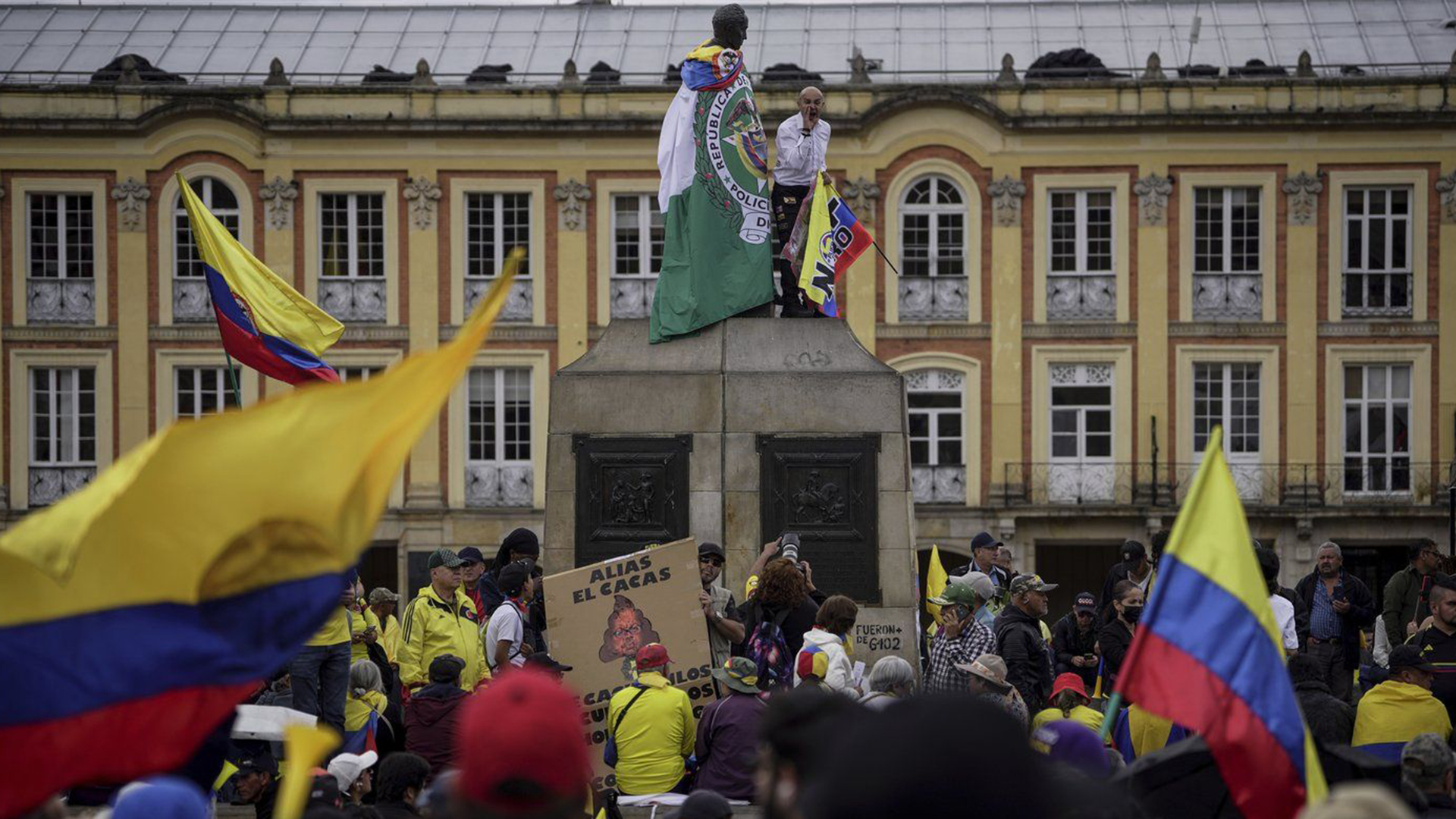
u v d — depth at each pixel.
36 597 5.50
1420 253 38.41
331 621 12.54
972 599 11.95
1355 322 38.53
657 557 11.61
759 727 5.75
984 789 3.16
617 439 13.55
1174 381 38.66
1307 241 38.50
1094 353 38.72
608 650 11.52
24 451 39.03
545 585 11.57
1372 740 10.97
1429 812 8.00
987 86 38.56
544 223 39.09
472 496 39.00
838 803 3.21
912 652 13.31
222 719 5.65
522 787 4.03
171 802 5.57
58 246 39.12
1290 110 38.16
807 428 13.55
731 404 13.55
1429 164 38.28
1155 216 38.50
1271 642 6.62
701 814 7.08
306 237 38.94
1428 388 38.47
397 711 13.75
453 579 13.52
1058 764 5.03
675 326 13.68
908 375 39.00
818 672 10.29
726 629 11.94
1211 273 38.66
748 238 13.82
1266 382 38.66
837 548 13.45
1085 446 38.84
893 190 38.75
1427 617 13.45
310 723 9.89
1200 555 6.71
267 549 5.63
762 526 13.47
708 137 13.80
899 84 38.72
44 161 38.88
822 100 14.13
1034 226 38.72
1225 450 38.75
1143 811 5.73
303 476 5.57
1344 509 38.03
